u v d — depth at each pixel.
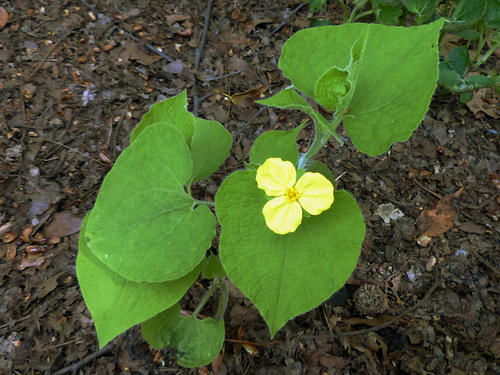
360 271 0.30
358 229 0.16
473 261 0.30
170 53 0.41
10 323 0.27
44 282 0.28
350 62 0.15
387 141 0.16
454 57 0.35
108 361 0.26
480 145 0.36
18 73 0.37
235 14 0.45
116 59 0.40
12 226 0.30
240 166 0.35
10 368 0.25
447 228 0.32
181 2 0.45
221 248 0.15
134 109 0.37
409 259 0.31
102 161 0.34
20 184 0.32
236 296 0.29
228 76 0.40
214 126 0.21
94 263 0.17
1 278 0.28
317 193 0.15
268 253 0.16
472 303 0.29
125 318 0.17
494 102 0.38
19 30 0.40
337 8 0.45
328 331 0.28
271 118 0.38
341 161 0.35
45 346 0.26
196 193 0.33
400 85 0.17
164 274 0.16
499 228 0.32
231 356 0.27
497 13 0.32
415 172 0.35
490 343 0.27
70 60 0.39
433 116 0.37
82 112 0.36
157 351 0.26
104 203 0.16
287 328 0.28
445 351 0.27
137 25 0.42
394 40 0.17
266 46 0.43
